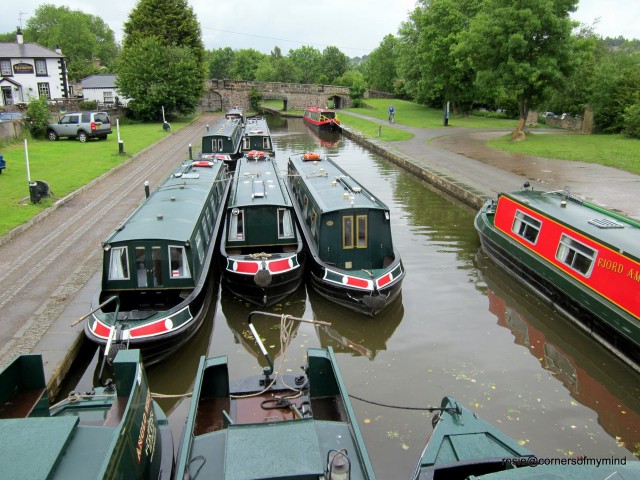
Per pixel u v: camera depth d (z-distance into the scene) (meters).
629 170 27.47
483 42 38.41
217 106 78.75
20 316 11.97
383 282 13.65
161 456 7.95
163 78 54.47
